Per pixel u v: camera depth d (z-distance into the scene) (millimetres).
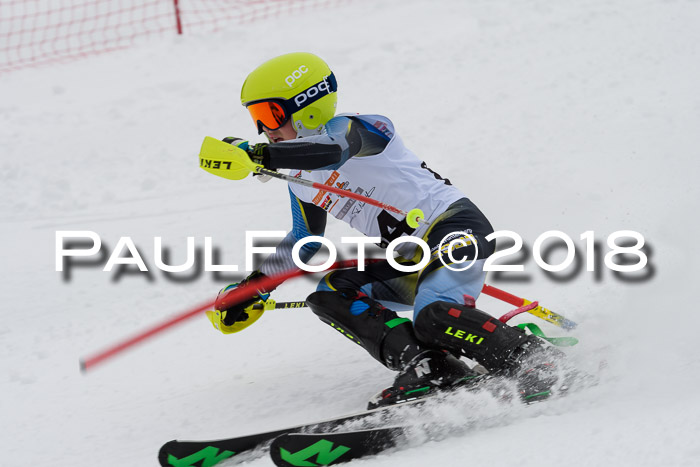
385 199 11727
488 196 21938
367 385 12734
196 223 23266
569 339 11711
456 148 25969
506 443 9078
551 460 8391
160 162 27984
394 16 39906
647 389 10305
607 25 35312
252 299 12688
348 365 13891
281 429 9812
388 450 9641
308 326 16156
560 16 37031
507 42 34844
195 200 25078
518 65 32406
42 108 32875
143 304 18422
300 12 41906
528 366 10367
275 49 37188
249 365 14570
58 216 24656
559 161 23672
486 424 9930
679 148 23344
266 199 24688
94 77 36031
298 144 10688
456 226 11453
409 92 31281
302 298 17594
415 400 10148
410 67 33562
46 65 38125
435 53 34656
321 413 11727
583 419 9508
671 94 27922
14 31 42656
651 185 20938
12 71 37688
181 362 15125
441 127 27859
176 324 11172
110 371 15008
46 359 15930
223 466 9656
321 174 12016
